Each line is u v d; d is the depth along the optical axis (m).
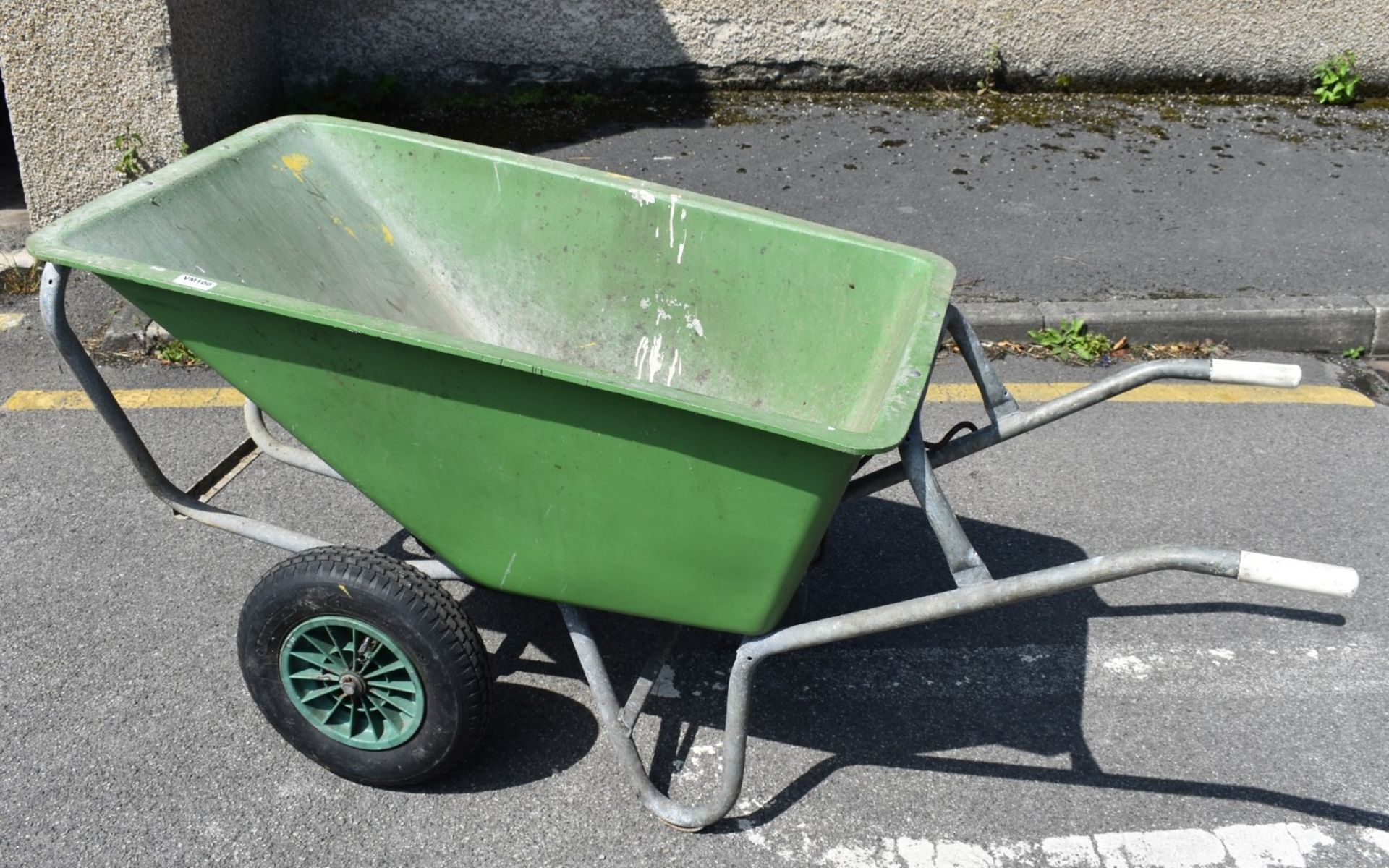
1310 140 7.36
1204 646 3.87
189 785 3.16
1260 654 3.84
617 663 3.67
